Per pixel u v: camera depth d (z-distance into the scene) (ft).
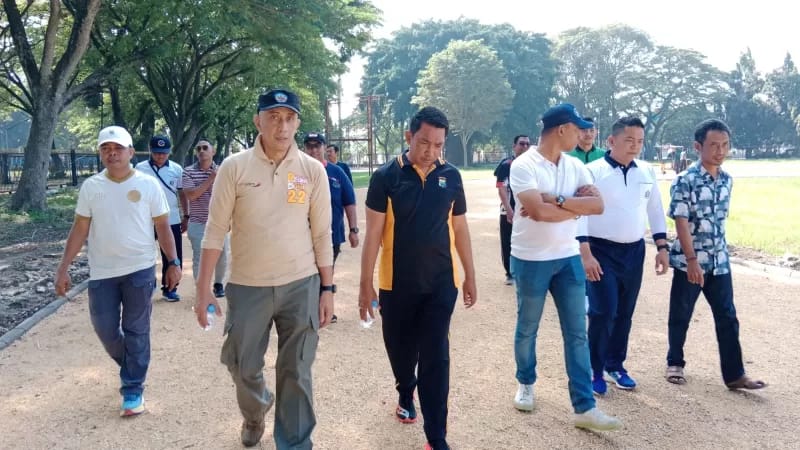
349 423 13.56
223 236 11.36
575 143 13.28
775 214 49.96
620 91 271.28
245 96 98.63
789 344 18.53
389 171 12.34
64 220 54.29
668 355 15.81
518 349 14.01
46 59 57.88
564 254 13.17
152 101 102.42
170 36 65.21
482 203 68.08
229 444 12.65
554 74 248.52
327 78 93.91
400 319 12.61
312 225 11.78
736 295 24.67
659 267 15.21
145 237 14.43
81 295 26.40
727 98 280.51
